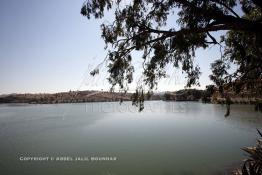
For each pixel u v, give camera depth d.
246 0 5.22
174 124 28.92
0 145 17.58
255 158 5.79
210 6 4.02
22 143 18.33
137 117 40.00
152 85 5.50
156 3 4.70
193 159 12.88
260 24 3.55
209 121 30.78
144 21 4.83
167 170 11.10
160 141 18.09
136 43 4.73
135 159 13.16
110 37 5.06
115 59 4.98
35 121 35.50
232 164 11.55
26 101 119.88
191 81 5.04
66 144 17.75
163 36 4.46
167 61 5.25
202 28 3.96
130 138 19.73
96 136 21.17
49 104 108.69
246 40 4.70
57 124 31.16
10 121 35.94
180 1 4.08
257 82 4.30
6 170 11.43
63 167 11.90
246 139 17.81
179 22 4.60
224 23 3.77
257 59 4.22
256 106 4.23
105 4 4.84
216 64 4.64
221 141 17.44
